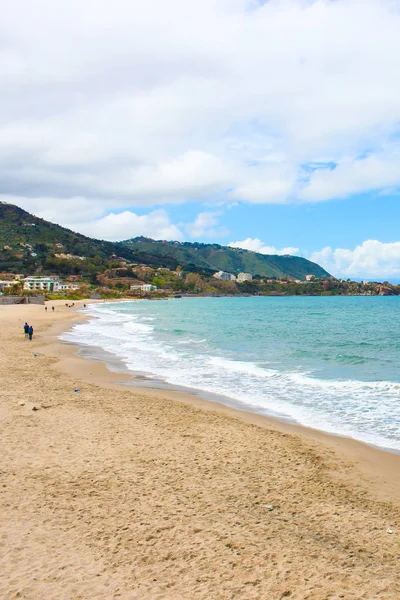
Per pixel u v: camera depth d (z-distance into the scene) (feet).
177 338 122.62
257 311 307.37
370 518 23.44
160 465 30.35
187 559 19.25
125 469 29.37
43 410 43.98
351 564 19.03
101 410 45.11
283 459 32.42
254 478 28.66
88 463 30.27
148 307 373.61
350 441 37.27
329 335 132.98
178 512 23.53
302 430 40.55
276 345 106.73
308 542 20.84
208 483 27.53
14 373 64.44
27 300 365.20
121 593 16.94
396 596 16.83
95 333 135.95
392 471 30.53
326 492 26.76
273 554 19.71
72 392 53.26
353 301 587.27
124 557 19.30
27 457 31.04
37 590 17.01
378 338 124.16
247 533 21.54
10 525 21.81
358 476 29.53
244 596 16.85
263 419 44.19
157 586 17.39
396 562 19.22
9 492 25.44
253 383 61.77
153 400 50.85
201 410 46.85
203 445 35.04
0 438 34.99
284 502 25.21
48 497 24.91
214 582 17.67
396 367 75.61
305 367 75.56
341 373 70.03
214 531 21.65
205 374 68.44
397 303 493.77
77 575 17.99
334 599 16.67
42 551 19.63
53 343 106.63
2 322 168.76
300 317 233.14
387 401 51.29
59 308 317.83
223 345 106.22
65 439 35.24
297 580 17.84
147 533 21.31
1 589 16.99
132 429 38.75
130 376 66.59
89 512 23.29
